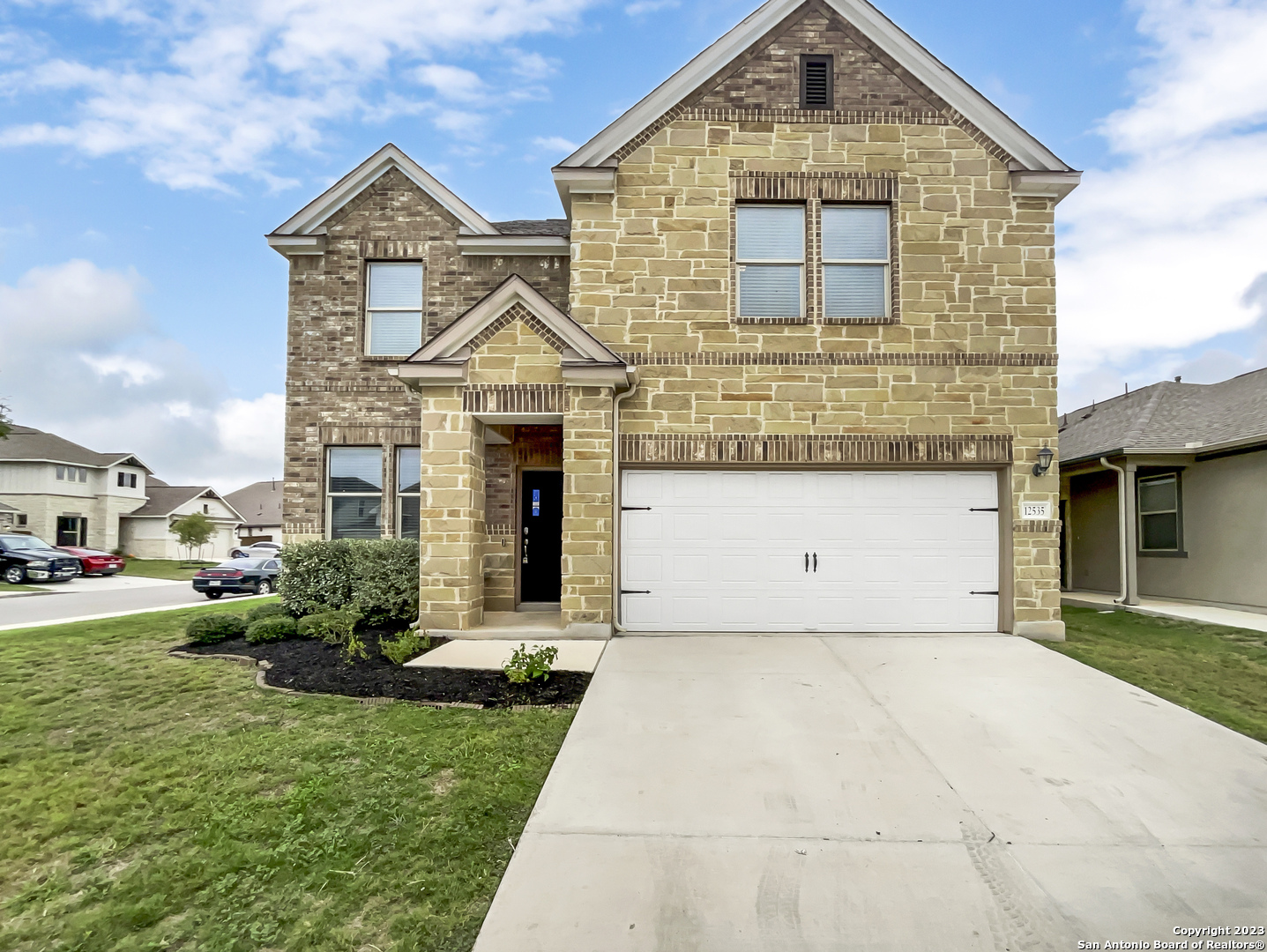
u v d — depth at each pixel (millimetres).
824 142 9266
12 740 5094
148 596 18750
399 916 3006
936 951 2770
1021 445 9031
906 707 5801
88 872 3400
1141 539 13516
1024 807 4020
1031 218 9234
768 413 9008
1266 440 10414
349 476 11422
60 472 33906
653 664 7180
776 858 3445
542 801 4035
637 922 2926
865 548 9078
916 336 9102
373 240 11359
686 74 9227
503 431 10680
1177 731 5297
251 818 3854
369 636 8477
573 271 9148
